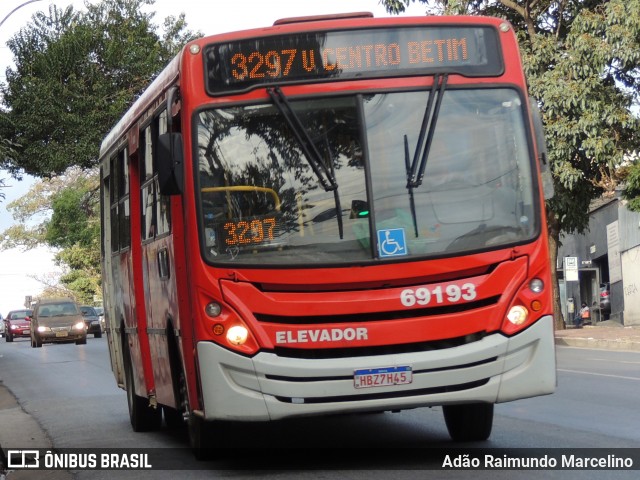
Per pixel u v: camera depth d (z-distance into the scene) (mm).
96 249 82875
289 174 8609
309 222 8523
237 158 8672
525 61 30875
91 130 40594
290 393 8281
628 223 42906
